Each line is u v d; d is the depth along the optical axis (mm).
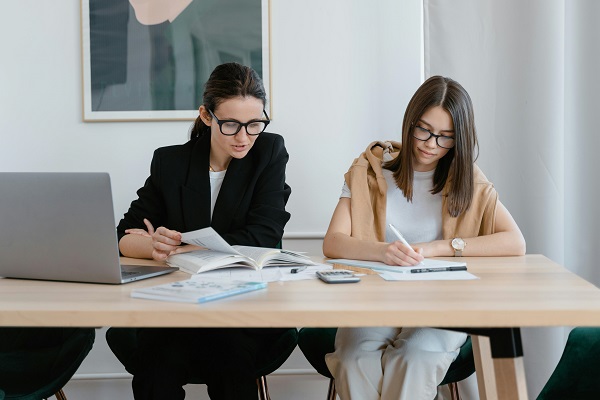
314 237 2553
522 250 1862
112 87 2520
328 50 2533
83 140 2539
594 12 2336
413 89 2537
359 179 2061
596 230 2383
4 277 1552
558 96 2400
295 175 2553
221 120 1899
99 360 2570
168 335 1675
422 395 1576
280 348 1969
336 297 1239
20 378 1794
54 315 1151
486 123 2461
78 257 1429
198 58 2518
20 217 1454
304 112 2541
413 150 2018
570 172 2422
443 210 2012
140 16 2516
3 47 2512
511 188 2455
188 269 1582
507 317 1113
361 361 1612
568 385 1584
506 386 1159
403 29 2529
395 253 1627
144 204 2109
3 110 2520
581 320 1110
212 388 1748
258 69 2520
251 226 2008
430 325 1117
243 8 2514
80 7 2512
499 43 2445
